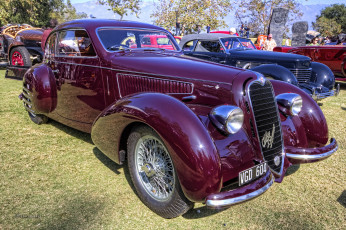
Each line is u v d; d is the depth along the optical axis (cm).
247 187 214
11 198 261
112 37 345
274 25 1599
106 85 324
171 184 230
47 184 287
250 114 246
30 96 402
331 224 241
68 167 324
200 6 1948
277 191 292
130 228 230
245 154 237
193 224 238
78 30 349
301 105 299
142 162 256
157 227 233
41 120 452
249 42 793
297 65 620
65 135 421
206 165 203
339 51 841
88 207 253
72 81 361
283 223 241
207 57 751
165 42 399
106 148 282
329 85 631
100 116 274
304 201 275
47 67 399
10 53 820
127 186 291
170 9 1964
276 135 269
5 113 509
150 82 290
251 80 249
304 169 342
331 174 330
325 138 312
